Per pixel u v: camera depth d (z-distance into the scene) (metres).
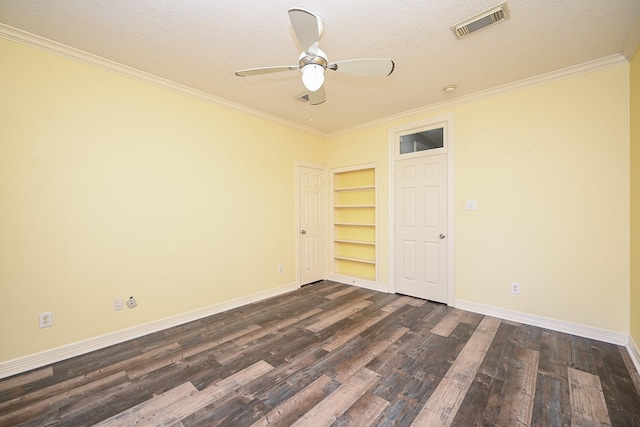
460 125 3.37
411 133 3.85
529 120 2.90
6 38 2.06
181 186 3.03
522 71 2.71
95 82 2.46
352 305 3.54
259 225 3.82
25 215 2.14
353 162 4.50
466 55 2.43
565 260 2.73
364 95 3.25
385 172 4.11
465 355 2.30
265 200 3.90
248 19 1.96
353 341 2.56
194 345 2.52
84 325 2.41
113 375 2.06
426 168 3.68
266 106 3.58
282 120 4.08
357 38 2.18
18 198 2.12
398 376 2.02
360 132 4.40
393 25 2.03
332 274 4.85
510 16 1.94
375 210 4.27
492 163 3.14
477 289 3.26
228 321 3.06
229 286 3.46
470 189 3.29
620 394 1.80
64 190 2.31
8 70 2.07
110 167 2.55
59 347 2.28
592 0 1.78
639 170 2.19
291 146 4.29
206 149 3.25
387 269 4.11
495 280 3.13
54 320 2.26
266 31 2.10
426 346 2.46
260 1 1.78
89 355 2.35
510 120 3.02
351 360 2.24
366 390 1.86
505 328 2.82
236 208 3.55
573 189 2.69
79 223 2.39
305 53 1.86
